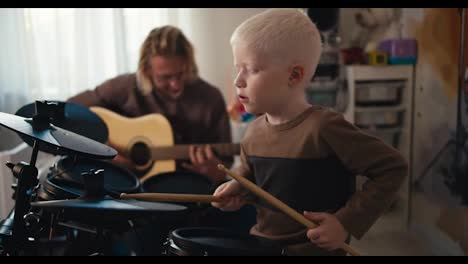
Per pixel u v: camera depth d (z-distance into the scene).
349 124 1.13
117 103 2.30
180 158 2.18
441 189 2.16
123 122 2.22
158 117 2.23
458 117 2.00
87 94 2.31
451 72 2.06
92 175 0.99
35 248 1.28
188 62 2.27
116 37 2.62
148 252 1.63
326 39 2.42
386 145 1.14
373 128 2.46
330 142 1.12
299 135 1.16
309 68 1.17
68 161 1.34
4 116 1.09
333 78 2.40
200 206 1.57
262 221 1.25
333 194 1.17
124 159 2.19
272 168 1.20
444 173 2.13
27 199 1.09
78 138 1.10
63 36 2.58
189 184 1.69
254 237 1.16
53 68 2.59
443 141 2.14
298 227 1.20
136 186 1.41
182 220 1.62
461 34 1.96
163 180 1.71
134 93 2.29
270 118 1.22
